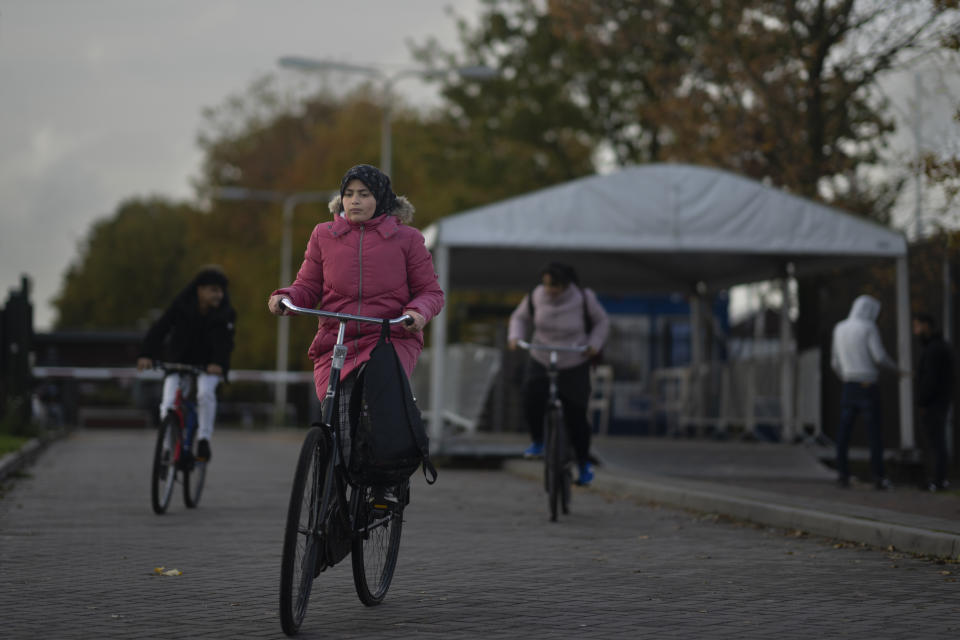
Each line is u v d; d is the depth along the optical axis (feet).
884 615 24.97
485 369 75.46
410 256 24.90
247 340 220.02
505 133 143.02
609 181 74.02
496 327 100.37
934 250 78.69
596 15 112.68
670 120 107.65
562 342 45.29
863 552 35.12
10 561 31.55
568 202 73.82
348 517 23.86
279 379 173.68
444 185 159.74
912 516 38.81
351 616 24.62
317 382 24.52
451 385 81.30
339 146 209.87
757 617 24.70
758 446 75.97
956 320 79.00
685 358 103.35
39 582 28.30
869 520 37.42
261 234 237.45
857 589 28.37
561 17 115.03
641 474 59.62
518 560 33.09
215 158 245.24
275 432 170.19
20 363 91.35
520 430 98.32
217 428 200.23
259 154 242.37
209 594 26.89
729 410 88.79
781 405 80.53
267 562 31.78
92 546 34.58
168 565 31.14
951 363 59.67
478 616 24.72
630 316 103.40
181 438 44.16
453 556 33.81
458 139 148.56
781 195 74.13
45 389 130.41
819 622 24.17
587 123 142.10
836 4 91.97
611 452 72.08
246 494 52.19
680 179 74.13
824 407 95.25
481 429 98.27
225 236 241.14
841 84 94.48
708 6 102.42
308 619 24.26
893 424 84.48
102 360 199.93
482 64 144.46
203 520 41.50
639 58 127.44
